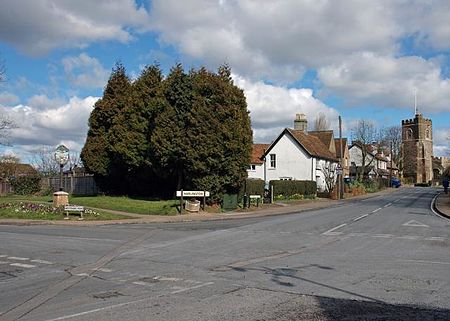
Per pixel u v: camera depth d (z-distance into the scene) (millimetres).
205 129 29297
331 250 13938
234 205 31969
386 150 108500
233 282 9453
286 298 8133
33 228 20891
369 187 70688
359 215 27766
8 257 12625
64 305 7703
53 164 74000
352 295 8352
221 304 7727
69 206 24984
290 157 58125
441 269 10805
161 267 11133
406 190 77188
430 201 43812
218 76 31031
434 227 20531
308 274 10266
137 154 34406
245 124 31453
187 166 30188
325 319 6875
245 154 31344
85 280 9688
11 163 57094
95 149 38781
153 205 30281
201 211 29562
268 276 10055
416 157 119438
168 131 29969
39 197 40812
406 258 12375
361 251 13688
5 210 25828
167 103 30703
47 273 10453
